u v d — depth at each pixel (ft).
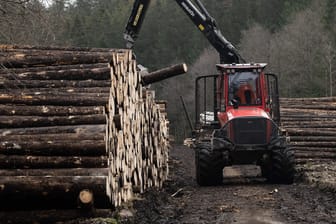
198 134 83.92
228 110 81.15
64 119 42.73
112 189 41.86
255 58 276.41
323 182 69.87
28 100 44.93
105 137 40.86
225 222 47.29
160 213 52.49
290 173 75.51
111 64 49.49
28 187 38.11
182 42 346.95
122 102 51.90
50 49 55.42
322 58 260.42
